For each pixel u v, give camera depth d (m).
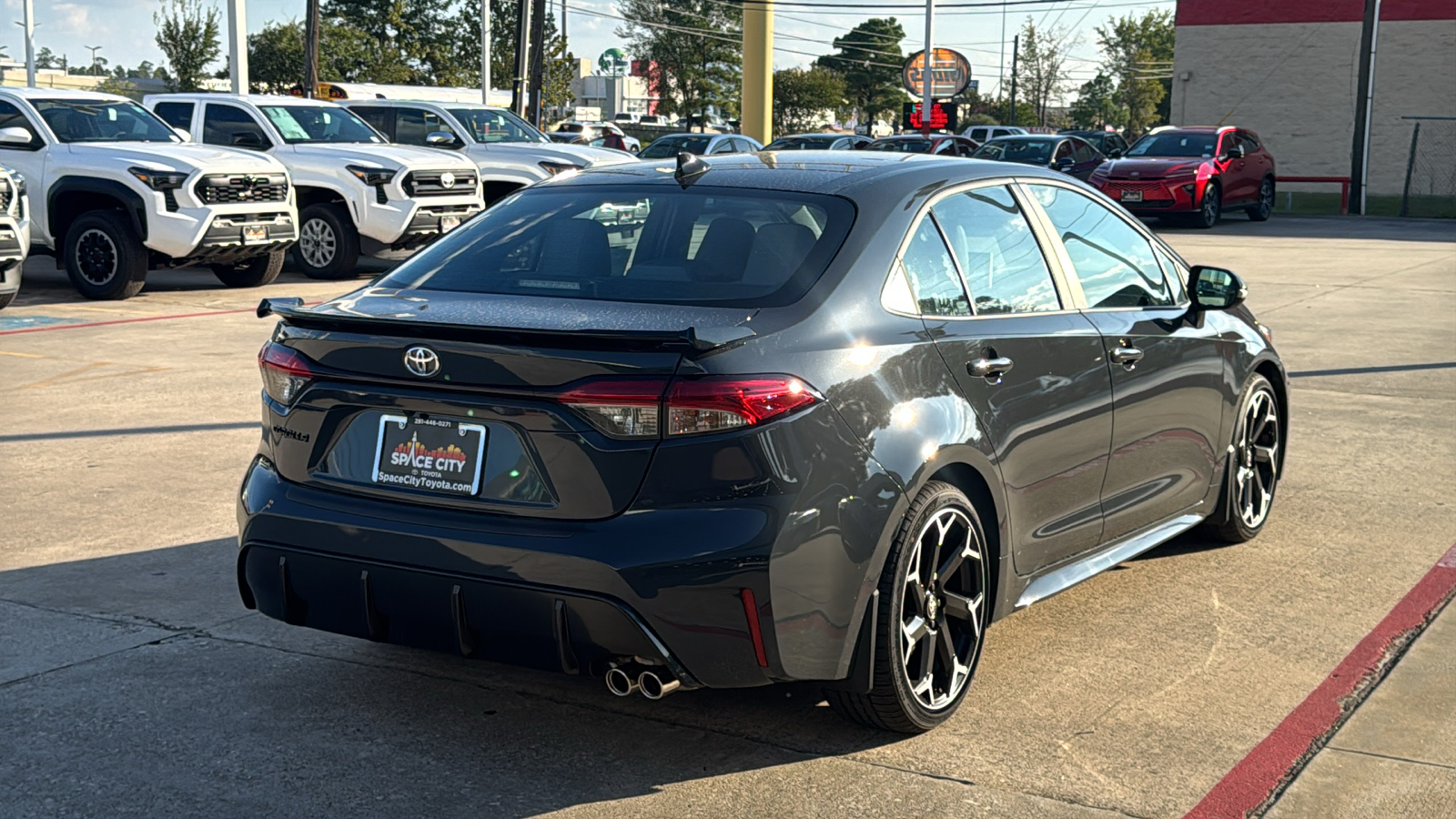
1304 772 3.62
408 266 4.19
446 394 3.50
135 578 5.19
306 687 4.18
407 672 4.30
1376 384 9.45
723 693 4.15
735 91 96.56
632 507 3.33
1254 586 5.25
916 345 3.79
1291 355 10.66
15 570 5.27
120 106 14.58
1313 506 6.41
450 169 15.98
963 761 3.70
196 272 16.67
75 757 3.67
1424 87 37.38
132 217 13.27
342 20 70.06
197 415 8.10
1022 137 29.39
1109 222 5.08
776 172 4.27
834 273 3.74
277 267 15.05
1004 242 4.39
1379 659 4.47
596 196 4.29
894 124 121.31
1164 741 3.83
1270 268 17.56
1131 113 117.56
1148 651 4.56
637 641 3.33
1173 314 5.18
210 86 62.44
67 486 6.52
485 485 3.48
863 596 3.56
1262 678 4.31
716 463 3.30
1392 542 5.83
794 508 3.35
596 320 3.51
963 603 3.95
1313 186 39.16
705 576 3.29
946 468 3.87
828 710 4.04
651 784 3.56
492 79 64.88
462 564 3.44
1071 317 4.53
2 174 11.55
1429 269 17.44
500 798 3.47
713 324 3.48
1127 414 4.75
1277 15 38.78
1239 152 26.14
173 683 4.19
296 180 15.67
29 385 9.01
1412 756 3.72
